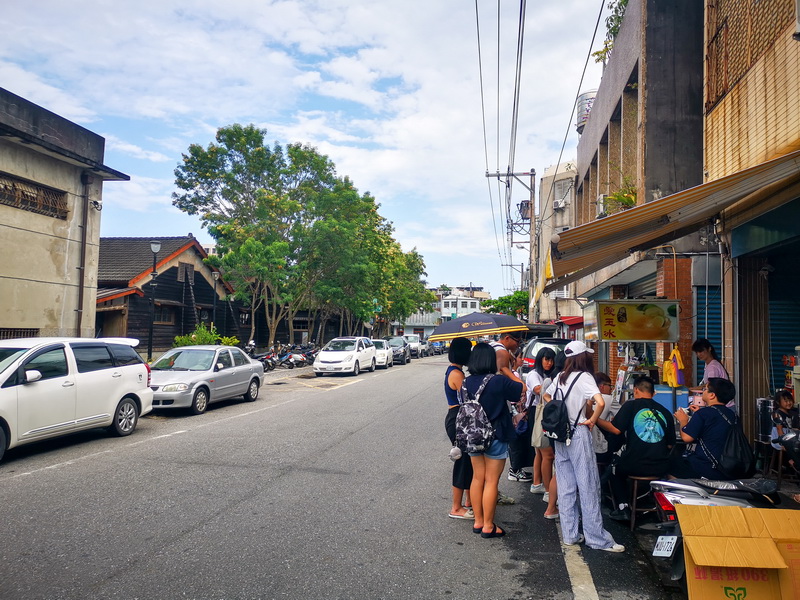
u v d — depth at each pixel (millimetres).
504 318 8133
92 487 6781
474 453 5402
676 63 11188
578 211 20984
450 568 4695
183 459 8281
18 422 7980
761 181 5879
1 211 14156
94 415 9328
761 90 7031
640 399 5773
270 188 27656
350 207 29328
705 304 10664
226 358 14297
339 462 8242
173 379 12539
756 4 7176
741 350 8383
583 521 5168
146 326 24484
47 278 15461
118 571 4469
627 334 8555
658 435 5613
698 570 3666
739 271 8422
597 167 16828
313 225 27422
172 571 4488
